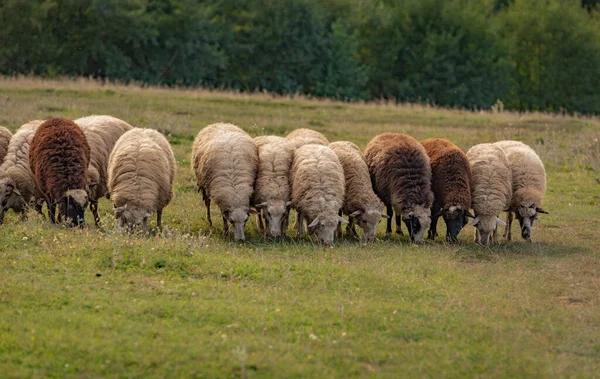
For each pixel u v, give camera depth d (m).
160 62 68.31
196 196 23.80
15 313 12.38
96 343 11.34
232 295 13.70
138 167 18.36
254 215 22.22
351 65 72.25
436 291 14.70
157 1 69.50
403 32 78.25
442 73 74.19
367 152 20.83
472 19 76.44
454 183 19.53
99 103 38.91
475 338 12.36
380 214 19.36
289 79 71.62
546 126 37.16
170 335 11.78
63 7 65.56
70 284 13.81
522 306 14.02
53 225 18.19
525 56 80.62
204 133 20.86
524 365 11.41
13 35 63.69
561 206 24.44
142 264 14.91
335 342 11.84
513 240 20.59
